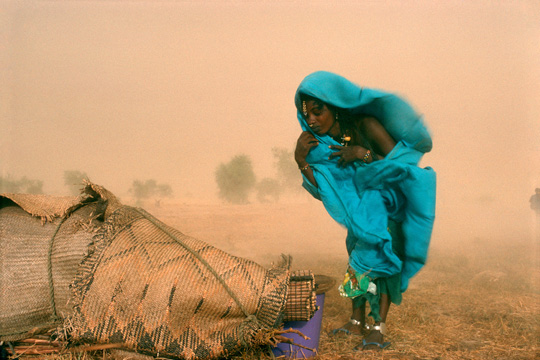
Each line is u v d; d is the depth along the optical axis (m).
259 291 3.46
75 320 3.41
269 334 3.39
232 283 3.46
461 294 6.39
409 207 4.14
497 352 4.11
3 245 3.64
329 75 4.14
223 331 3.45
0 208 3.93
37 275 3.60
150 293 3.42
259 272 3.58
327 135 4.35
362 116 4.23
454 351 4.12
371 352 4.05
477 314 5.30
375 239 4.06
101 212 3.88
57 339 3.56
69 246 3.63
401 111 4.04
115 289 3.43
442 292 6.53
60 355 3.57
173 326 3.38
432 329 4.70
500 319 5.07
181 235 3.84
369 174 4.15
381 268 4.15
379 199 4.22
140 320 3.39
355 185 4.34
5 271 3.57
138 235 3.73
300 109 4.34
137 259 3.54
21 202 3.85
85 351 3.53
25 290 3.57
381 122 4.19
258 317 3.47
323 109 4.18
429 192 4.04
